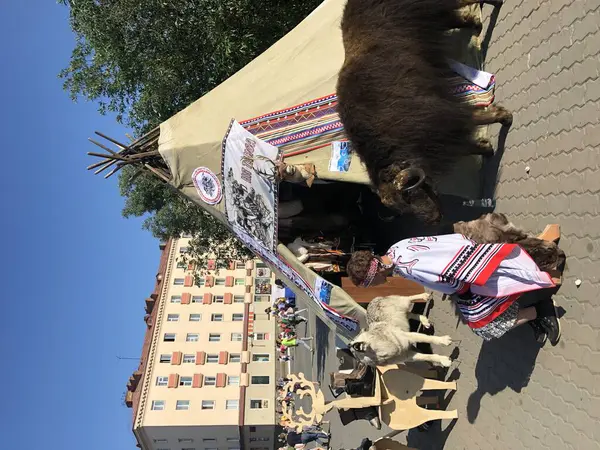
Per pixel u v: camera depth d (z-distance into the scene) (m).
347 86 4.14
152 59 7.44
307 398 17.19
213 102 5.44
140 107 7.96
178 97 8.07
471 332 5.36
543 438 3.92
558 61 3.86
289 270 5.71
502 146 4.64
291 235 6.48
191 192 5.66
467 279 3.76
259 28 7.44
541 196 4.04
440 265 3.88
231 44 6.98
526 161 4.26
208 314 32.12
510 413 4.45
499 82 4.71
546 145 3.97
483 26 5.07
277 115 4.96
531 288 3.65
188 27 7.21
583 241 3.52
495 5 4.80
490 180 4.86
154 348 30.59
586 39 3.55
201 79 7.83
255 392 28.66
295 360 22.19
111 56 7.67
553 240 3.81
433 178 4.05
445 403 5.81
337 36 4.91
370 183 4.64
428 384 5.60
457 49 5.08
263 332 31.31
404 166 3.88
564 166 3.75
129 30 7.35
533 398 4.11
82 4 7.48
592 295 3.42
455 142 4.02
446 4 4.16
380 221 7.36
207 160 5.36
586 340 3.47
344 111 4.18
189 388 28.66
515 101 4.45
